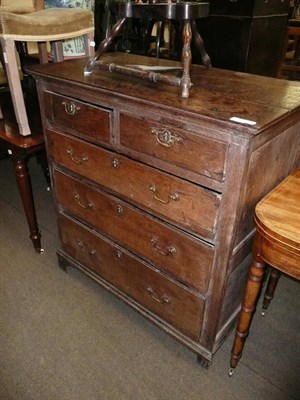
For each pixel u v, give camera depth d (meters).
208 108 0.79
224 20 2.03
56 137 1.19
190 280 1.00
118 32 1.05
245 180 0.78
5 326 1.28
